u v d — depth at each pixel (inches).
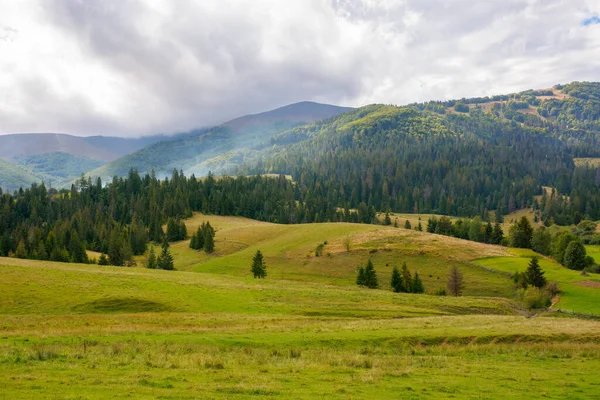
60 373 827.4
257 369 968.9
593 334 1626.5
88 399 641.0
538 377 1010.1
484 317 2151.8
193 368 938.1
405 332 1562.5
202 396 696.4
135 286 2605.8
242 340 1341.0
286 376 901.8
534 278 3506.4
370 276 3912.4
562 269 4163.4
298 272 4842.5
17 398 630.5
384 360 1152.2
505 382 947.3
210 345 1255.5
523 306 3078.2
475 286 3868.1
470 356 1322.6
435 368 1090.1
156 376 836.0
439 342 1502.2
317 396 739.4
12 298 2161.7
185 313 2057.1
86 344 1183.6
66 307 2128.4
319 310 2292.1
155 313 2030.0
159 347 1171.3
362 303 2578.7
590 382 975.0
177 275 3435.0
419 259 4635.8
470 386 891.4
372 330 1601.9
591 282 3624.5
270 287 3053.6
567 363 1224.8
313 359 1128.8
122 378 799.7
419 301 2760.8
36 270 2790.4
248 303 2436.0
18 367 872.9
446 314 2439.7
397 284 3732.8
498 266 4244.6
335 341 1405.0
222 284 3036.4
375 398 748.6
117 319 1790.1
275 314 2153.1
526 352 1375.5
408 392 813.9
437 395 802.8
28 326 1557.6
